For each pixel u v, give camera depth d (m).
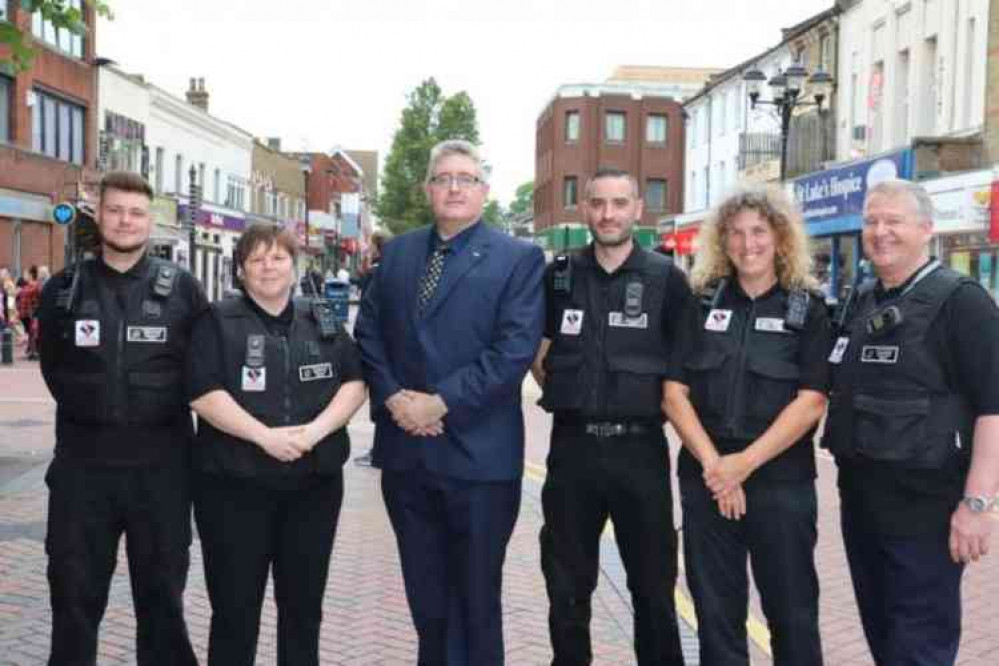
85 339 4.27
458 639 4.60
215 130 47.09
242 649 4.39
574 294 4.63
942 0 20.39
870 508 3.95
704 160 41.16
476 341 4.42
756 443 4.09
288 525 4.42
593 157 59.75
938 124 20.52
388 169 65.81
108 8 8.96
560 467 4.63
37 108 29.42
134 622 5.65
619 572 6.74
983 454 3.75
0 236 27.27
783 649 4.20
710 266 4.37
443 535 4.63
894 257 3.90
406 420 4.40
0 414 14.31
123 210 4.28
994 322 3.78
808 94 22.86
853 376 3.97
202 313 4.40
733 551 4.26
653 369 4.50
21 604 5.93
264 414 4.26
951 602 3.90
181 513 4.44
